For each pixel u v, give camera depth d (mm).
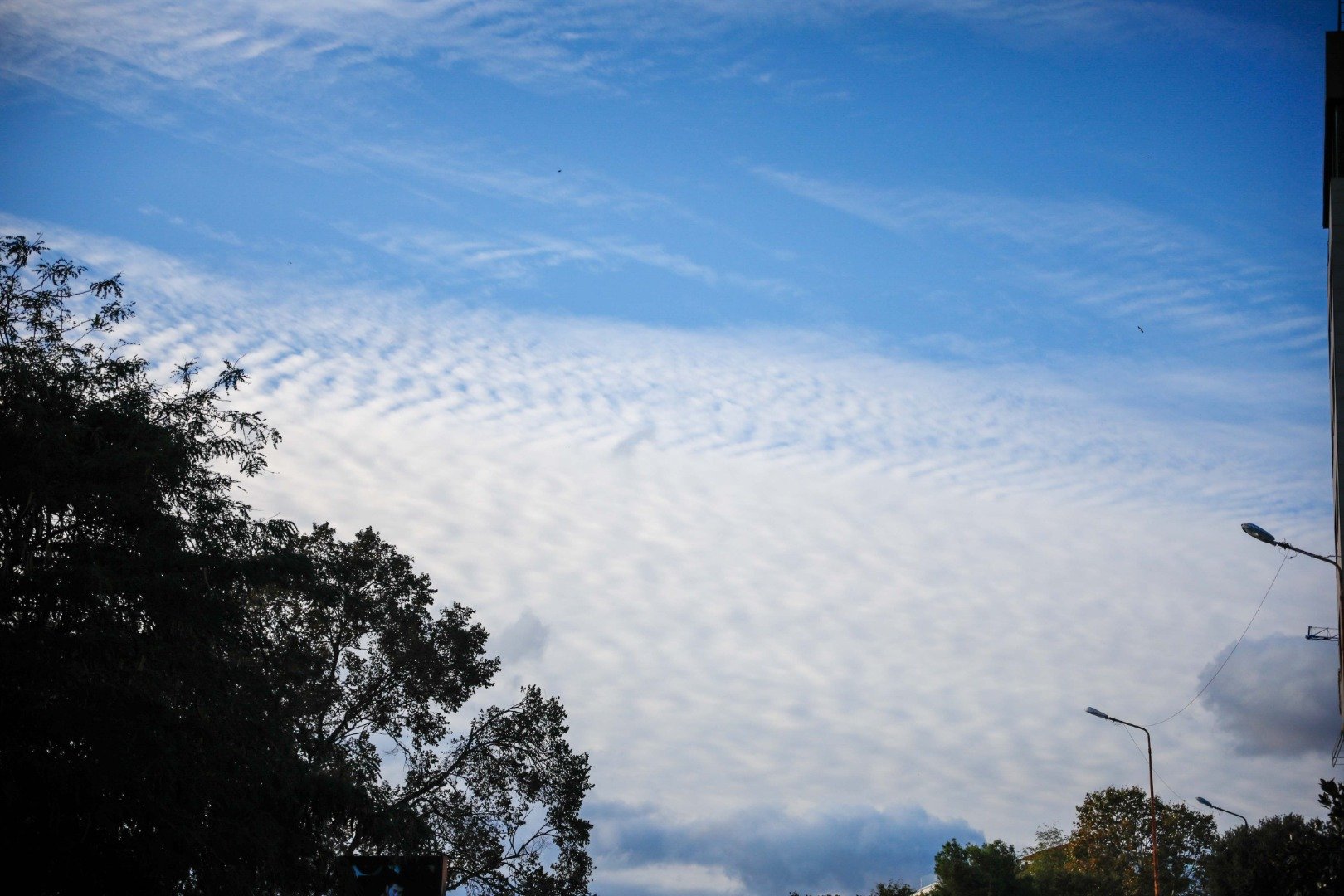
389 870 24922
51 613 21578
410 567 37281
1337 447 40906
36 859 21141
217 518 24203
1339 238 42188
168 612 22453
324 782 25516
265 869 24266
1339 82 45438
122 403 23344
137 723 21156
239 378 24719
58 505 21578
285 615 34344
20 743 20516
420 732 36094
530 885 35938
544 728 37562
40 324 23594
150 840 21875
